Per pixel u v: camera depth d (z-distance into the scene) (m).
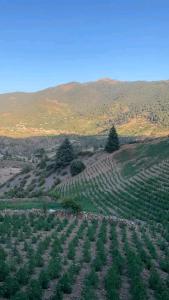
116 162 101.75
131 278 22.02
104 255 25.98
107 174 95.44
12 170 167.12
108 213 58.34
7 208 50.38
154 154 93.44
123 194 72.75
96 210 59.88
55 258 24.20
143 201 64.12
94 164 109.62
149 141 109.94
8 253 25.64
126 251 27.62
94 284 20.67
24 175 129.12
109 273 21.59
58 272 21.83
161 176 75.81
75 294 19.36
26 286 19.56
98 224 41.38
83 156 124.19
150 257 27.48
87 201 73.88
